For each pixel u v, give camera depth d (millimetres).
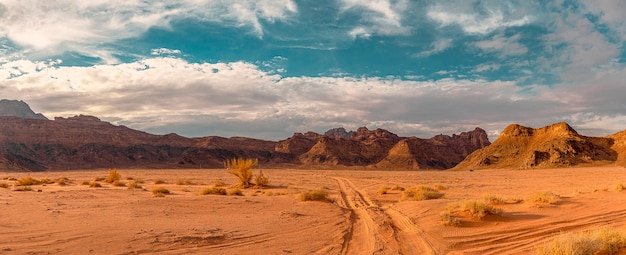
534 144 171500
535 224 13938
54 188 33000
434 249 11469
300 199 23672
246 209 19156
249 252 10680
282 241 12172
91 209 17203
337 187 41750
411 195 28859
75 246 10328
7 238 10875
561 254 9062
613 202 17328
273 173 89688
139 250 10312
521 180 55969
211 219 15820
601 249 9227
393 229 14539
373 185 44688
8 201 19312
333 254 10805
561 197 20172
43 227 12570
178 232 12508
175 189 35406
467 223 14617
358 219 17312
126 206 18484
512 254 10562
